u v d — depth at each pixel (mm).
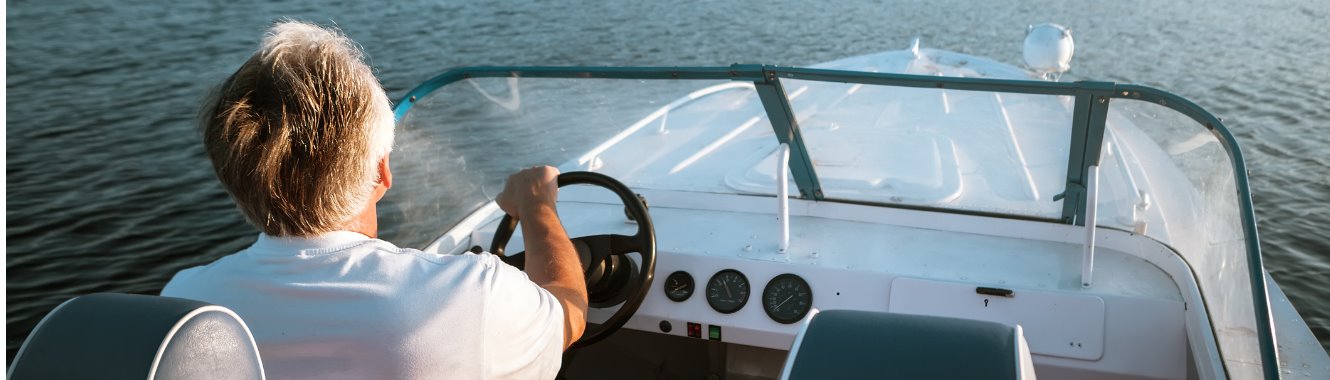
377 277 1179
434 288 1190
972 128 2568
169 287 1229
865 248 2617
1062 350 2279
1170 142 2279
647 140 2920
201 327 823
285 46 1165
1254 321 1773
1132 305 2266
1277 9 16641
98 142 9258
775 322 2465
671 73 2480
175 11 16422
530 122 2691
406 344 1154
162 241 6992
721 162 2918
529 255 1778
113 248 6867
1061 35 3857
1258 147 9141
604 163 2979
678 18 16016
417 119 2506
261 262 1185
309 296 1162
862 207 2814
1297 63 12742
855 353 996
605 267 2334
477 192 2816
